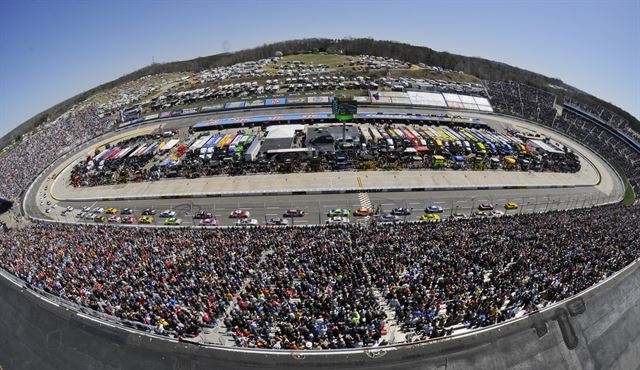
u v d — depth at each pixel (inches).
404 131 4571.9
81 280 1833.2
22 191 4037.9
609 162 4719.5
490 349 1366.9
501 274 1686.8
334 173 3624.5
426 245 1993.1
